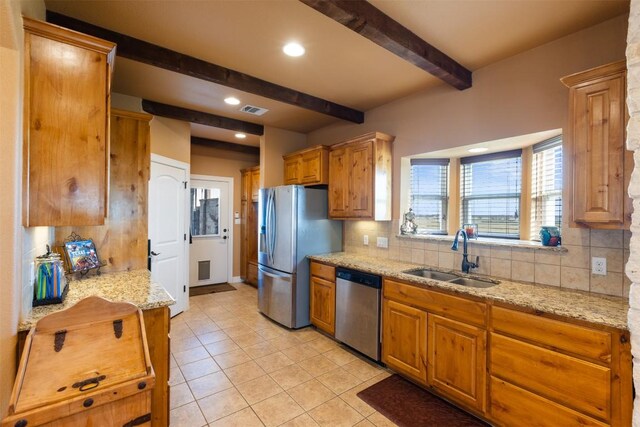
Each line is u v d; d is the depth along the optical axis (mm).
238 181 5891
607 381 1491
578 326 1588
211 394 2303
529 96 2322
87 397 1139
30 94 1435
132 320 1438
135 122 2658
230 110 3723
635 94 1173
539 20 1972
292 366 2730
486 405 1955
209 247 5605
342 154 3562
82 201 1550
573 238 2078
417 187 3406
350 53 2416
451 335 2145
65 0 1816
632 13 1191
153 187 3625
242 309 4270
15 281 1275
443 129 2895
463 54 2383
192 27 2100
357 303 2918
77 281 2230
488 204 3076
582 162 1776
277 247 3758
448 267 2803
